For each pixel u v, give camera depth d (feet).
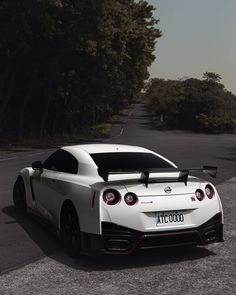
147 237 19.21
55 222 23.04
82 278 18.11
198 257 21.17
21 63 121.29
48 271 18.86
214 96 247.09
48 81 135.33
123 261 20.40
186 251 22.08
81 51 113.91
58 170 24.26
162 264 20.07
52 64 118.01
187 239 20.13
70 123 186.91
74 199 20.53
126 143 111.45
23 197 29.04
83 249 19.74
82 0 101.35
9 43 103.30
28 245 22.54
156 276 18.51
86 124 229.45
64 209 21.76
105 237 19.06
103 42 108.27
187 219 20.03
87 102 166.20
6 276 18.20
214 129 228.22
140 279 18.12
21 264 19.69
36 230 25.41
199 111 246.47
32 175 27.04
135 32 134.62
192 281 17.95
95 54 110.93
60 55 116.88
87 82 138.31
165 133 195.21
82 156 23.00
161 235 19.39
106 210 19.11
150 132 197.26
